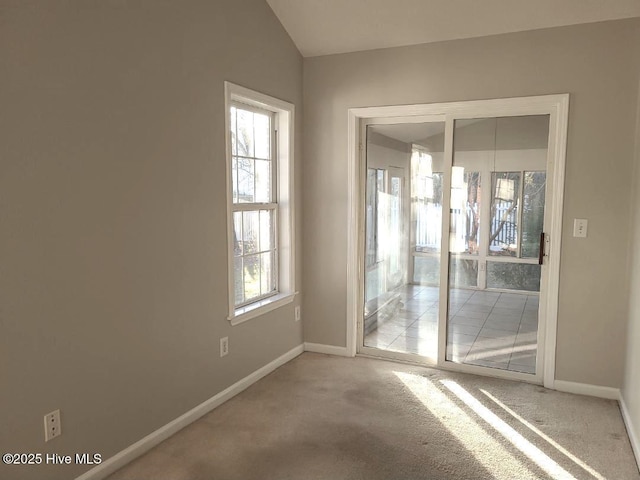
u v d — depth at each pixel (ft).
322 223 13.37
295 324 13.43
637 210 9.58
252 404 10.46
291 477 7.84
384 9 11.12
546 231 11.25
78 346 7.25
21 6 6.24
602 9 10.05
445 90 11.79
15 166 6.27
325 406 10.35
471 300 12.23
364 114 12.66
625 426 9.50
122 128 7.79
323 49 12.73
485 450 8.63
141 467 8.07
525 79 11.00
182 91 9.00
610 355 10.73
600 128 10.42
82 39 7.07
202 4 9.41
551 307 11.11
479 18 10.87
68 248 7.01
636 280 9.38
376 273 13.35
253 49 11.02
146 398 8.55
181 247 9.15
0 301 6.18
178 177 9.00
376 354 13.47
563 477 7.84
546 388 11.31
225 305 10.45
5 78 6.10
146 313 8.45
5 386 6.30
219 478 7.80
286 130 12.51
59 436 7.04
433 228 12.55
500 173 11.62
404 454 8.50
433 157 12.34
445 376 12.03
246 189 11.59
